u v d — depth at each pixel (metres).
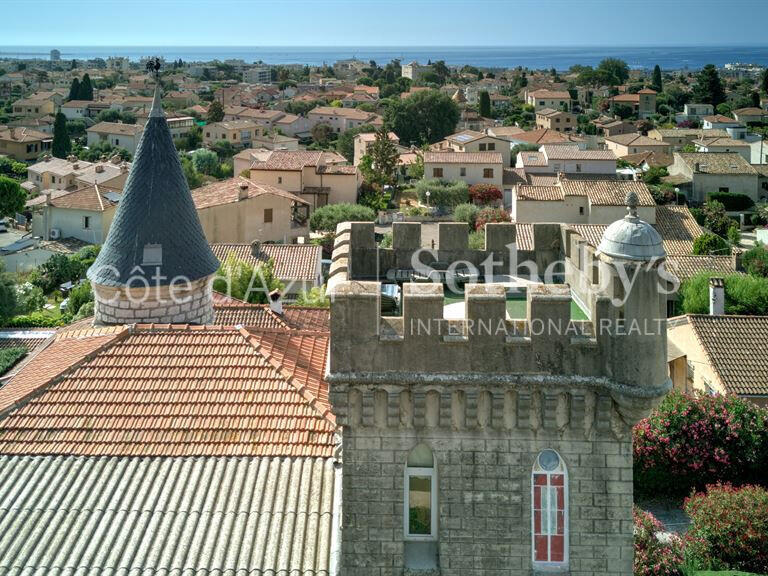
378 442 15.67
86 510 18.62
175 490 19.22
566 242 19.70
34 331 34.84
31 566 17.11
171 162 28.33
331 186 112.19
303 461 20.03
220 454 20.22
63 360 23.81
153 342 23.70
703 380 39.53
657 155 140.00
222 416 21.25
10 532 17.98
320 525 18.27
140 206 27.88
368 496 15.75
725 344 39.66
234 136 178.88
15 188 116.00
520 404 15.38
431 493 16.02
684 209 89.38
